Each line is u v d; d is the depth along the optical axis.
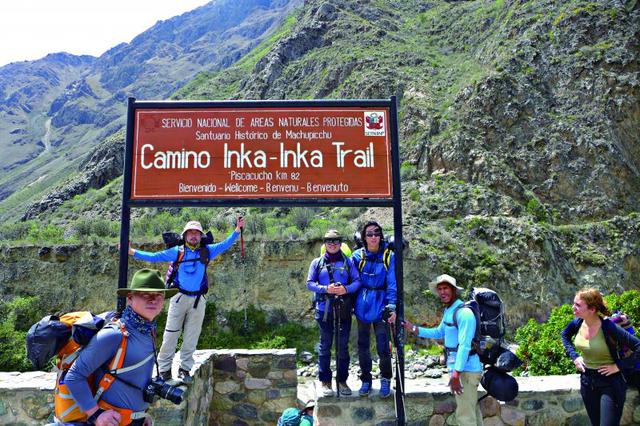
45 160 154.75
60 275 18.72
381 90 37.06
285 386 7.58
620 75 30.80
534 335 8.68
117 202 36.50
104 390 3.44
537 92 31.62
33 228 26.36
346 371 5.35
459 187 26.77
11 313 17.30
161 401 5.41
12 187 131.38
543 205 26.50
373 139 5.88
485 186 26.98
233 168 5.81
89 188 43.47
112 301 18.27
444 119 31.72
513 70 32.88
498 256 21.17
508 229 22.45
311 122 5.89
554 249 22.44
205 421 6.96
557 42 33.94
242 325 17.34
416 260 19.89
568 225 25.64
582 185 27.41
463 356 4.67
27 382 6.10
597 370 4.74
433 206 25.20
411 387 5.59
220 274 18.47
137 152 5.80
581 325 5.10
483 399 5.53
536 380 5.94
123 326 3.56
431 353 15.70
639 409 5.48
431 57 42.09
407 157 30.97
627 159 28.61
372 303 5.30
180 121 5.86
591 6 34.84
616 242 24.31
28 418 5.85
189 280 5.56
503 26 38.44
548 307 19.81
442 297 5.06
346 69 41.91
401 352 5.28
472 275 19.92
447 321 4.98
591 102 30.47
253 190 5.79
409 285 18.94
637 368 4.73
